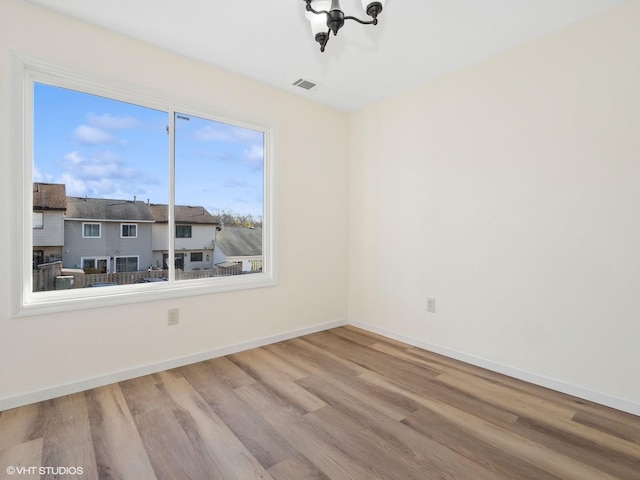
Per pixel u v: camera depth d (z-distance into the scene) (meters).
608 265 1.93
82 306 2.04
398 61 2.50
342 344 2.99
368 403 1.97
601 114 1.93
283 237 3.06
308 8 1.38
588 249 2.00
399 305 3.10
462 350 2.62
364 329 3.45
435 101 2.78
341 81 2.83
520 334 2.29
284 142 3.03
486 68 2.45
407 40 2.22
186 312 2.49
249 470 1.41
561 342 2.11
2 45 1.79
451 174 2.68
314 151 3.28
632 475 1.40
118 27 2.10
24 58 1.84
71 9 1.92
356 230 3.53
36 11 1.88
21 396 1.86
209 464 1.45
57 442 1.57
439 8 1.90
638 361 1.83
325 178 3.38
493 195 2.42
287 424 1.75
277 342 3.03
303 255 3.22
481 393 2.09
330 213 3.44
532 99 2.21
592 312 1.99
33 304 1.91
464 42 2.24
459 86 2.61
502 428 1.72
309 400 2.00
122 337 2.21
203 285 2.58
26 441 1.57
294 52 2.39
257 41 2.26
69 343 2.02
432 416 1.83
